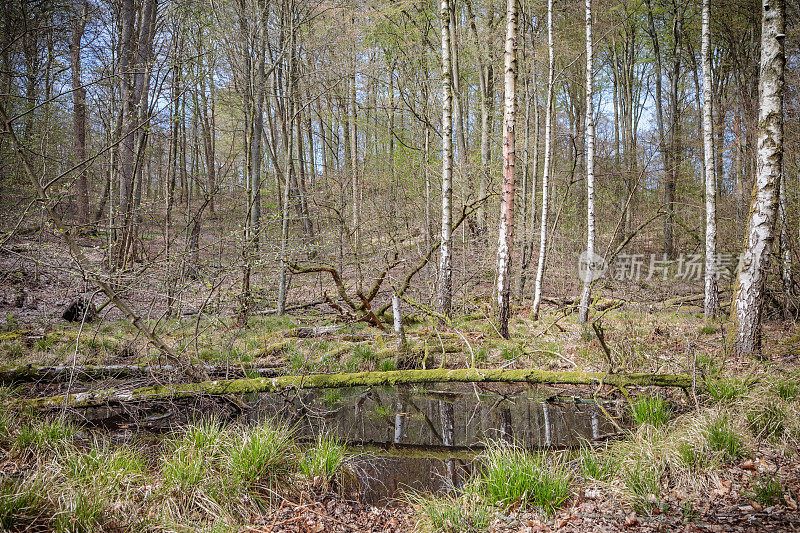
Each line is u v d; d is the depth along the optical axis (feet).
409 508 12.39
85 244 33.27
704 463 12.09
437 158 49.93
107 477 11.64
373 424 18.78
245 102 35.12
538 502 11.38
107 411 18.47
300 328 29.50
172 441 14.55
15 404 15.93
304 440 16.87
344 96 55.11
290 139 34.94
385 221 44.19
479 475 13.78
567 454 14.30
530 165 55.01
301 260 34.06
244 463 12.75
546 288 49.08
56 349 23.89
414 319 32.48
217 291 22.43
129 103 37.24
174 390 18.75
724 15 55.52
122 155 39.68
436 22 50.01
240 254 24.12
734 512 10.19
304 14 38.52
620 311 35.12
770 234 20.44
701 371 18.76
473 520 10.97
